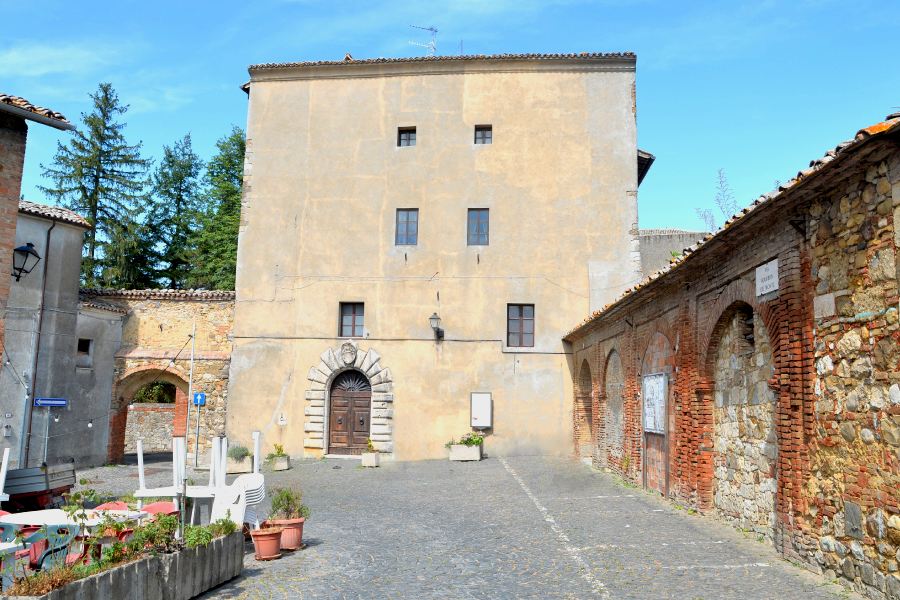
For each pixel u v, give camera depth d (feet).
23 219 70.13
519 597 24.49
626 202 80.23
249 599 24.82
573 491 49.96
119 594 20.35
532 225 80.53
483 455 76.89
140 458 34.42
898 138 20.31
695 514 38.52
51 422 71.97
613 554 30.12
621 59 82.43
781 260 28.40
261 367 80.48
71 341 74.90
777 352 28.86
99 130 125.80
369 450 75.10
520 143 82.02
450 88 83.61
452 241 80.94
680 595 23.76
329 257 81.92
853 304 23.63
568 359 78.33
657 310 46.80
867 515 22.58
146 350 82.28
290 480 63.31
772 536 30.35
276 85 85.81
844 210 24.18
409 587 26.21
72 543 24.72
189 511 33.37
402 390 78.84
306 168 83.76
